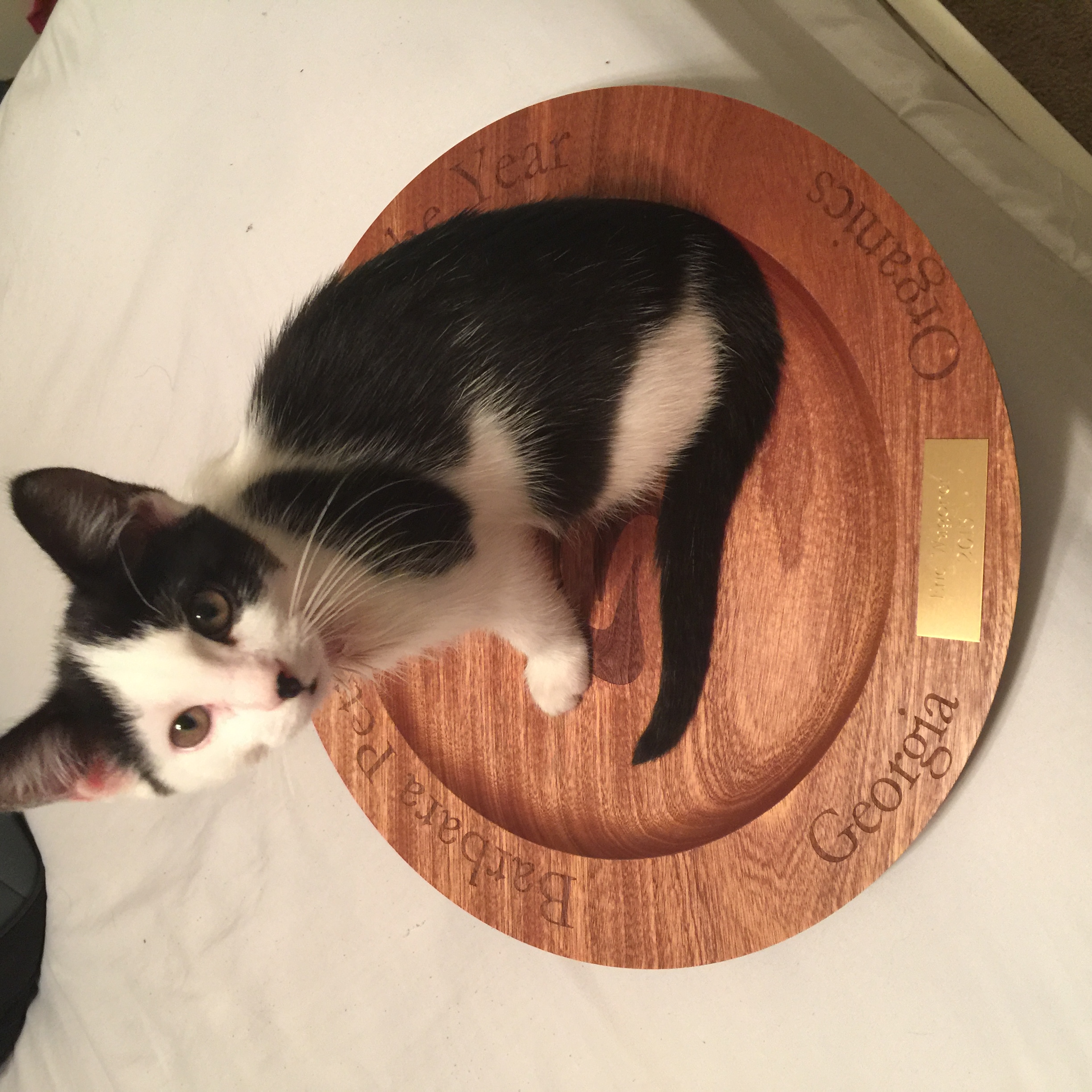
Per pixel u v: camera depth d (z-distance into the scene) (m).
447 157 0.53
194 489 0.50
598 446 0.51
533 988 0.56
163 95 0.66
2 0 0.80
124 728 0.48
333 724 0.56
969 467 0.43
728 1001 0.52
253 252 0.64
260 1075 0.60
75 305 0.69
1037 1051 0.46
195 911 0.64
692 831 0.51
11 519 0.68
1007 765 0.46
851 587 0.48
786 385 0.48
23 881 0.68
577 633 0.53
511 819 0.54
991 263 0.47
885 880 0.49
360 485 0.48
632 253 0.48
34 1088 0.65
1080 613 0.45
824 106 0.50
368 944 0.60
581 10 0.55
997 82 0.50
